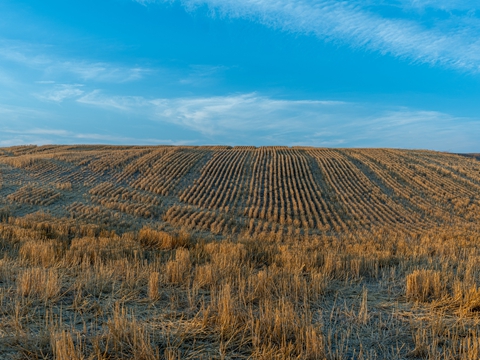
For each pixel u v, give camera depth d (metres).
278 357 3.70
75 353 3.54
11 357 3.59
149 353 3.63
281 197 30.55
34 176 33.91
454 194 32.12
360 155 48.47
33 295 5.36
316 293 5.88
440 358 3.88
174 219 23.39
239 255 9.71
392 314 5.02
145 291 6.06
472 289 5.62
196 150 50.44
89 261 8.20
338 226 23.03
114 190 30.56
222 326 4.34
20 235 13.20
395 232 21.45
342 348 4.05
